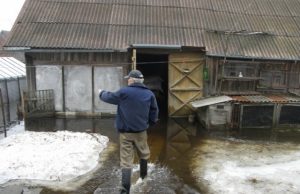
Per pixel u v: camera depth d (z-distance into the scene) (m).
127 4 13.91
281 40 13.19
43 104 12.26
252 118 11.05
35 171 6.82
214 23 13.55
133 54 11.24
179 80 12.49
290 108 11.14
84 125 11.16
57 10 13.16
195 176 6.92
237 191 6.20
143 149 5.94
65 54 12.16
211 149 8.85
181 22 13.35
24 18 12.63
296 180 6.73
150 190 6.12
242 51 12.38
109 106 12.55
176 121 12.14
